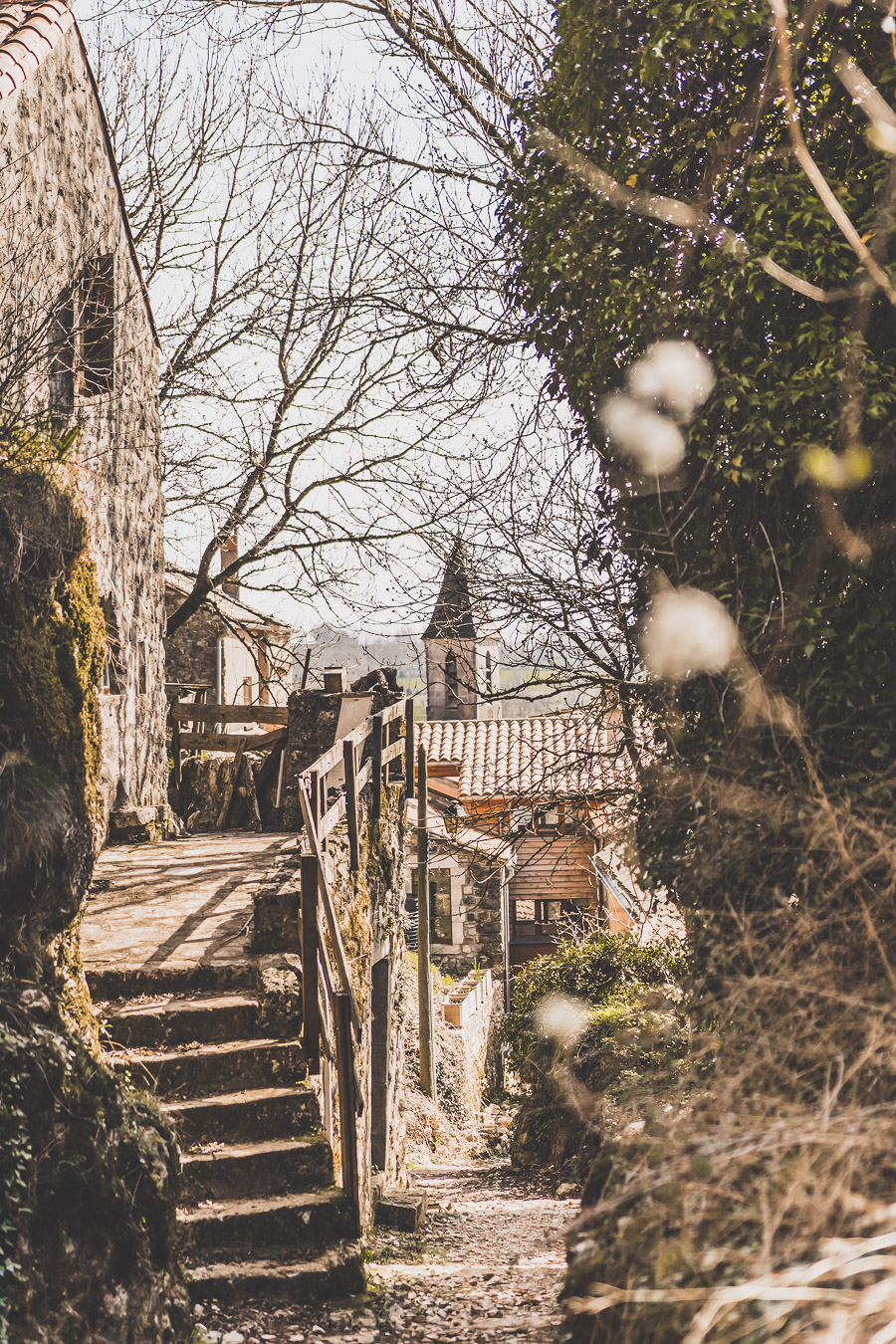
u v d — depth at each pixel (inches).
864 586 171.0
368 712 490.6
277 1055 244.2
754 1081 107.3
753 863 164.7
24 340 284.0
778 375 177.3
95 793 208.2
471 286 342.0
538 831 307.1
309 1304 207.8
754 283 175.0
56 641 198.4
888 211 156.9
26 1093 149.3
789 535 181.9
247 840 444.1
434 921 802.8
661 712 210.8
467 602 294.8
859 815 149.4
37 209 370.3
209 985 265.6
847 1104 100.5
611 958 494.0
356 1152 233.6
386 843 391.5
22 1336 130.1
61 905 191.9
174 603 853.2
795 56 174.2
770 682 175.9
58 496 200.2
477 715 1078.4
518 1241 309.7
